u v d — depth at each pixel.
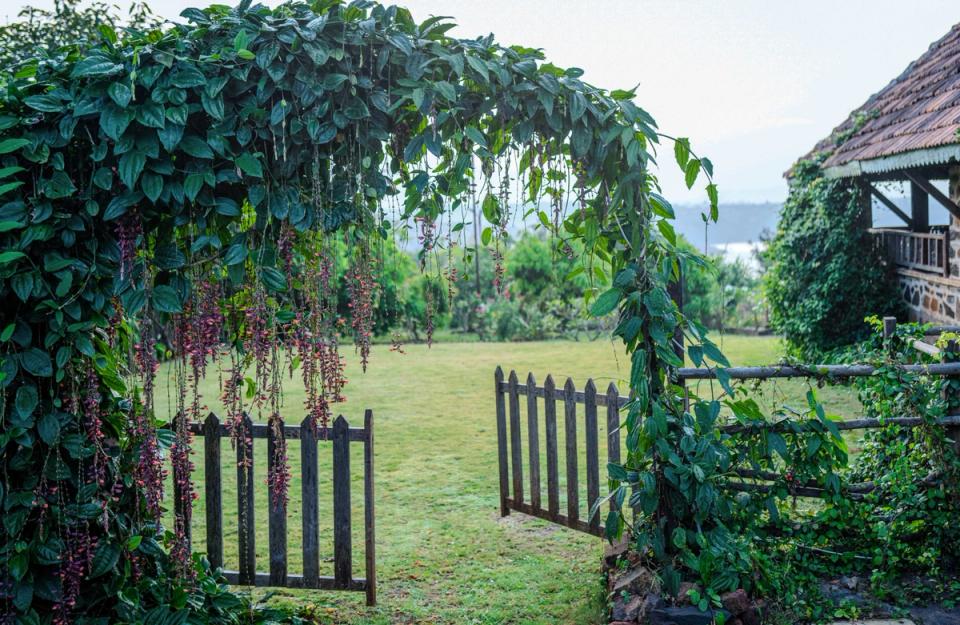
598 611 4.48
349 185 3.41
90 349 3.26
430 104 3.32
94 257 3.22
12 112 3.14
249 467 4.58
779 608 4.11
